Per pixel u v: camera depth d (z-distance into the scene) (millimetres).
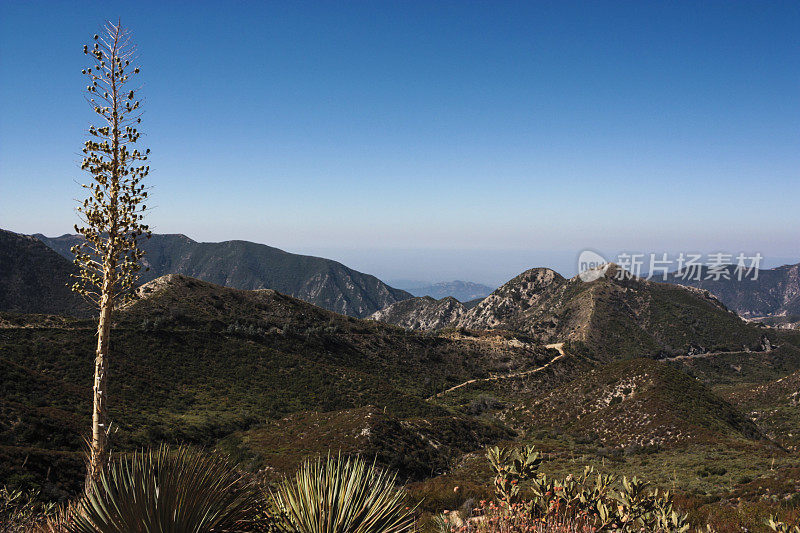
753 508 9500
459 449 47719
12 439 30328
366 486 3623
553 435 57344
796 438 61188
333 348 95062
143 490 3049
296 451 38875
